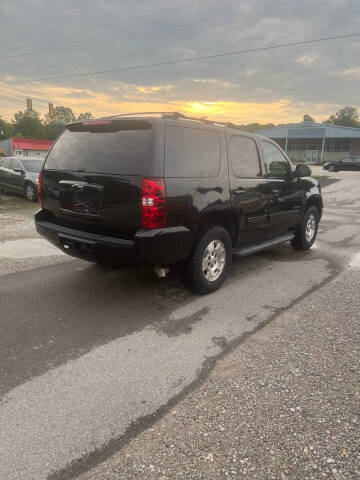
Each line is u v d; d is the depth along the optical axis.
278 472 1.97
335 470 1.98
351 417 2.37
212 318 3.80
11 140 51.09
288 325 3.65
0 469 1.96
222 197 4.25
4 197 13.16
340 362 2.99
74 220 4.10
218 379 2.76
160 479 1.92
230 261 4.67
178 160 3.74
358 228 9.00
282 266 5.68
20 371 2.82
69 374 2.79
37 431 2.23
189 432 2.24
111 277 4.97
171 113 3.94
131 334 3.43
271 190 5.26
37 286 4.58
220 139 4.37
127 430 2.25
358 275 5.24
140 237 3.49
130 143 3.68
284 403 2.50
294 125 55.19
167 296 4.37
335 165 33.59
